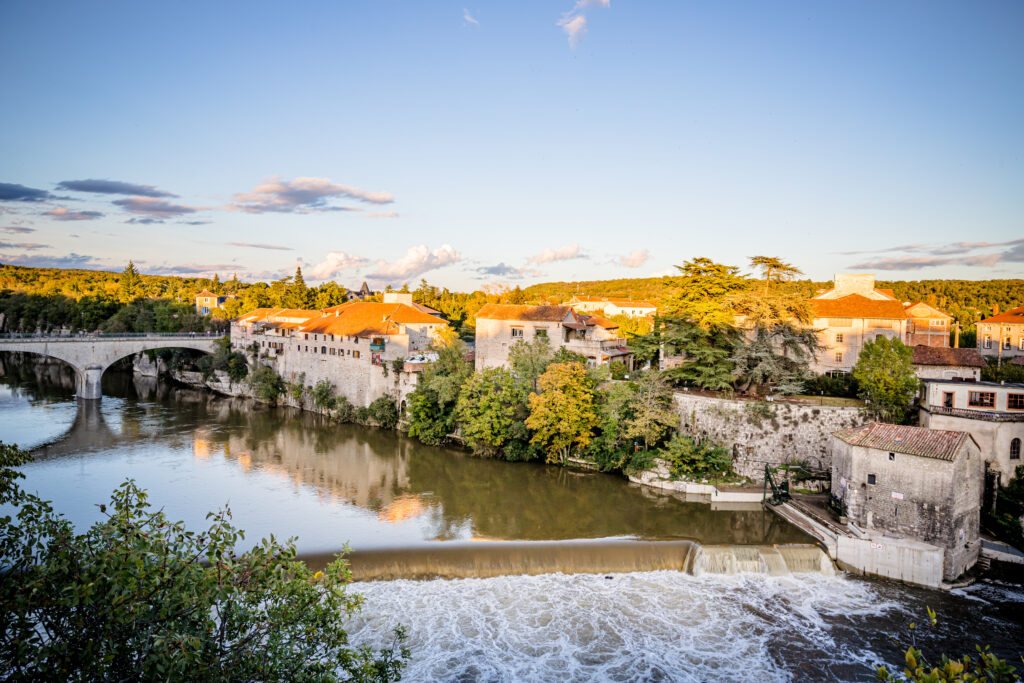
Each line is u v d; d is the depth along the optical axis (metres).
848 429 53.62
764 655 37.38
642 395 70.25
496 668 35.66
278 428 92.75
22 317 180.88
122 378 143.75
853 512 49.62
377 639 37.91
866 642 38.62
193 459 74.75
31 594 16.22
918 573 44.81
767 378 70.38
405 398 91.94
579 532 53.56
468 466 73.88
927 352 73.56
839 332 81.12
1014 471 52.50
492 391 77.06
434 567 46.69
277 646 18.86
